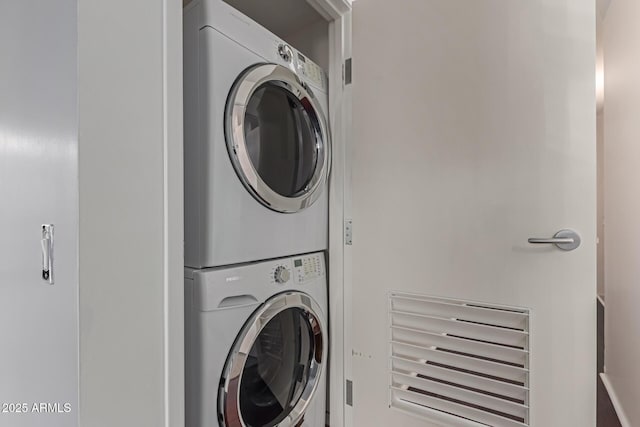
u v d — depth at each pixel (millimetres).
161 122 668
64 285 610
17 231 874
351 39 1425
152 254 650
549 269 1022
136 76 629
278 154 1255
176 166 690
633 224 1632
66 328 599
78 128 551
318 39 1686
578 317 987
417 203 1248
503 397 1098
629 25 1662
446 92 1187
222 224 1000
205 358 941
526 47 1050
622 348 1776
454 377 1184
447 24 1186
